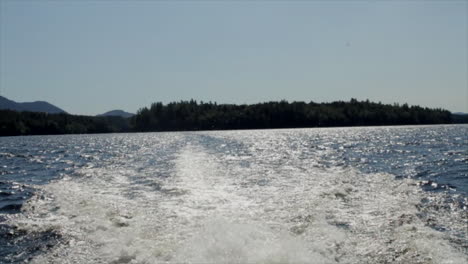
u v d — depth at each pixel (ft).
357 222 38.09
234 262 26.27
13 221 41.47
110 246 31.76
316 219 39.06
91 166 102.01
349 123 579.48
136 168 89.30
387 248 30.55
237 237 31.81
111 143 256.93
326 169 82.94
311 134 333.01
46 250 32.45
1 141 330.54
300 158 112.57
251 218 39.75
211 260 26.86
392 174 74.13
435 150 139.54
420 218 40.34
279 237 32.48
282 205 45.62
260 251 28.32
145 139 304.09
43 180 77.36
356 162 99.60
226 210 43.39
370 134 306.14
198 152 136.77
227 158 111.65
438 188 57.41
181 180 66.69
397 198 49.42
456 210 43.57
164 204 47.06
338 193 51.90
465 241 32.37
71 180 72.13
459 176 71.56
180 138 299.79
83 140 330.95
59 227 38.42
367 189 55.67
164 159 111.96
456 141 195.93
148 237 33.32
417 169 83.15
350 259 28.43
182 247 30.07
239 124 588.50
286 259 26.81
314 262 26.71
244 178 68.59
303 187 58.03
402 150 142.41
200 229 35.24
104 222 39.04
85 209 45.39
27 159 140.15
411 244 31.27
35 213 45.19
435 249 30.12
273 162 99.50
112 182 67.05
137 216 41.04
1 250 33.12
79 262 29.45
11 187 67.15
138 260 28.25
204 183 62.95
